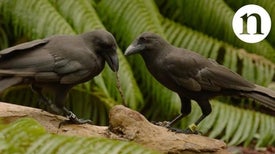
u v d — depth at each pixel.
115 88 11.34
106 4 12.19
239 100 12.79
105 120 11.98
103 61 7.40
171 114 12.08
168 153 7.06
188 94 7.94
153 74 8.05
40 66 6.92
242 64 13.09
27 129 4.91
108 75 11.30
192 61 7.88
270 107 7.88
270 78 12.80
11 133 4.87
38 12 11.34
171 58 7.86
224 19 12.84
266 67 12.83
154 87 12.05
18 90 11.96
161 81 8.02
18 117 7.05
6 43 12.02
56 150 4.80
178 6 13.09
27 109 7.24
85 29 11.45
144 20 11.99
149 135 7.10
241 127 12.23
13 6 11.45
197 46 12.60
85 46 7.25
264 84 12.77
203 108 7.96
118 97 11.38
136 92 11.34
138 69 12.21
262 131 12.38
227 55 12.73
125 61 11.39
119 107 7.14
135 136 7.05
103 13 12.23
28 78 6.91
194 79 7.85
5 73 6.81
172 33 12.67
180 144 7.13
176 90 7.97
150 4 12.22
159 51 7.93
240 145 12.84
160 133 7.19
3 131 4.88
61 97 7.16
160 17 12.73
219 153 7.27
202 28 12.98
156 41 7.93
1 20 11.98
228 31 12.87
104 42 7.27
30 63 6.90
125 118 7.08
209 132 12.44
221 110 12.22
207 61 7.99
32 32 11.30
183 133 7.41
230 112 12.30
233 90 7.96
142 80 12.18
